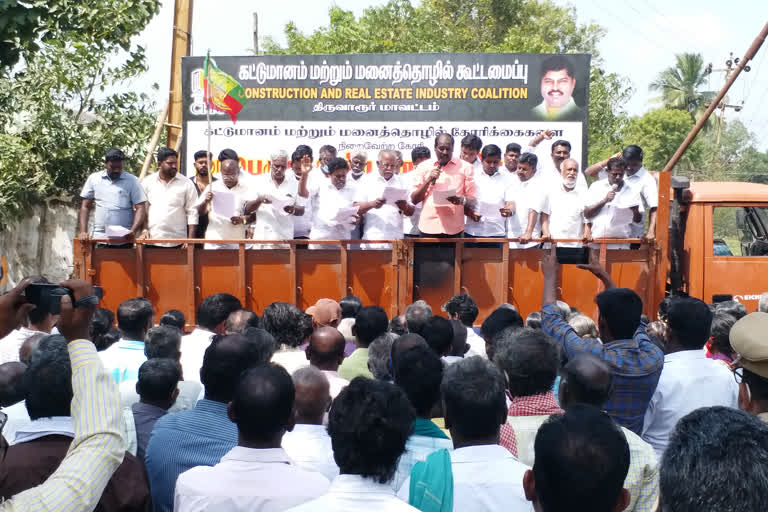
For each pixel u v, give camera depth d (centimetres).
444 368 311
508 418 314
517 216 841
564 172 821
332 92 938
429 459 256
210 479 247
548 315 392
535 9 3441
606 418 190
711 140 5259
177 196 804
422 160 825
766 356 270
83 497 192
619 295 371
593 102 2683
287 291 729
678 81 5272
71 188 1395
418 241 724
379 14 2844
